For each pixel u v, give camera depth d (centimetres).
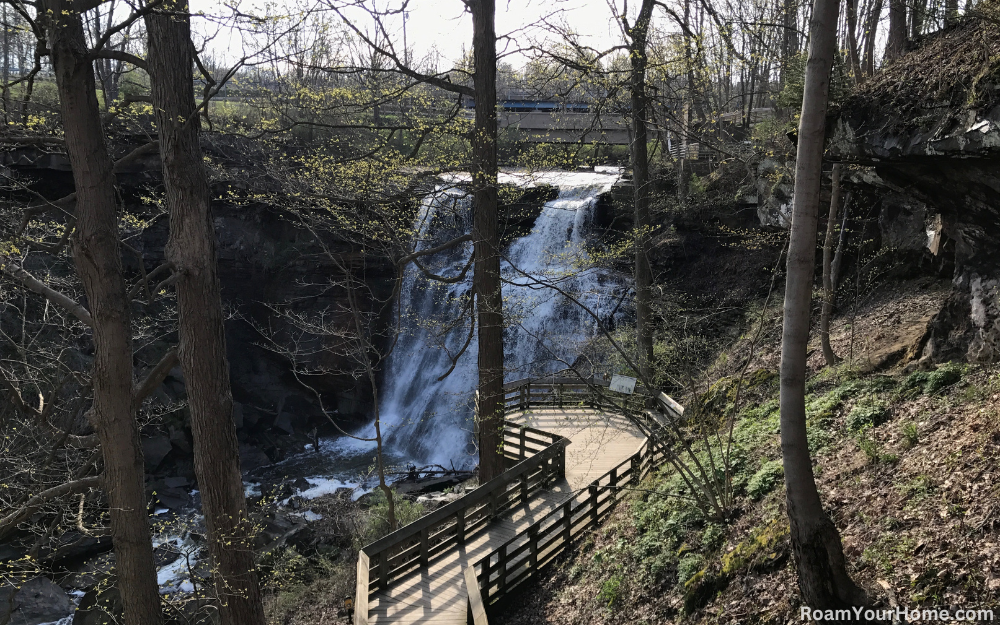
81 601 1538
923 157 792
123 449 891
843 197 1739
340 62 1277
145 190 2553
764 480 948
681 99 1574
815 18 557
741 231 2230
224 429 968
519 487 1312
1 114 1172
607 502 1283
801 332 585
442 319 2794
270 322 2914
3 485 1123
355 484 2367
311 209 1802
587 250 2383
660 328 1786
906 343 1222
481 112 1359
